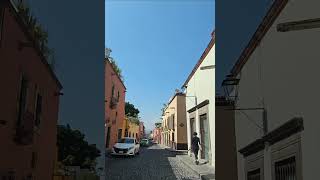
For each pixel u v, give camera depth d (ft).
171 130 149.18
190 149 93.81
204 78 77.66
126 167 74.02
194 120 89.45
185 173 64.90
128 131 174.81
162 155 105.50
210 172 61.82
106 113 106.83
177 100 133.39
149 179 58.49
